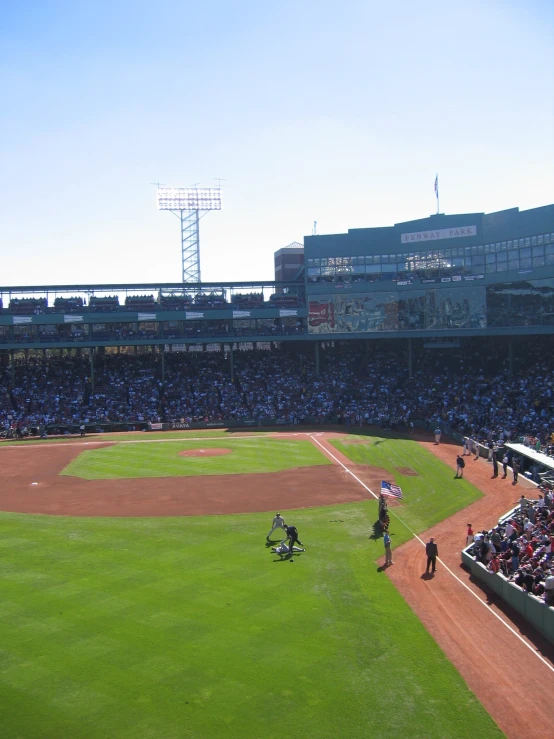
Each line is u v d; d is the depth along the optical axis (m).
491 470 51.97
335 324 89.12
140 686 20.81
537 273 76.75
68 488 49.38
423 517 40.03
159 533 36.78
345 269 88.62
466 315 82.75
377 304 87.81
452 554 33.47
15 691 20.61
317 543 34.84
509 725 19.06
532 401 69.25
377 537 36.03
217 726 18.89
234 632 24.25
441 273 84.06
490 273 81.00
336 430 75.75
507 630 25.02
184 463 57.84
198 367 93.44
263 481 49.88
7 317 86.62
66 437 76.44
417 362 89.44
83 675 21.45
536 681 21.42
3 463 60.72
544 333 76.50
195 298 93.19
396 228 86.75
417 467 53.97
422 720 19.20
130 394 86.44
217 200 109.38
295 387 88.69
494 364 83.56
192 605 26.56
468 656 22.97
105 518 40.34
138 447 67.69
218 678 21.23
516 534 31.92
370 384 86.81
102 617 25.50
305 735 18.50
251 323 95.12
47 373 90.44
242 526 38.12
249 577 29.66
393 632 24.56
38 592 27.97
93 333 90.75
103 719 19.22
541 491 40.72
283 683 20.97
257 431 77.12
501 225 79.94
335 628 24.70
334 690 20.62
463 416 70.44
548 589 24.91
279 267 114.56
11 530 37.84
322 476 51.12
